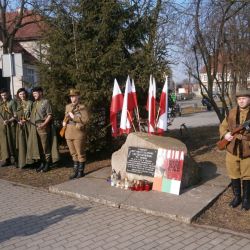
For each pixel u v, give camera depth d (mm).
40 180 8641
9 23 20656
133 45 10016
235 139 6090
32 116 9133
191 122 22125
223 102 11961
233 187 6348
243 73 12359
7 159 10164
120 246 5180
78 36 9617
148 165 7324
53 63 9797
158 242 5254
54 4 10141
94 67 9453
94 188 7512
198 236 5395
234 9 11625
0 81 20766
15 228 5930
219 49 11766
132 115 9109
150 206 6383
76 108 8305
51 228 5871
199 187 7227
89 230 5734
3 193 7828
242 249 4961
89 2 9508
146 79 9562
